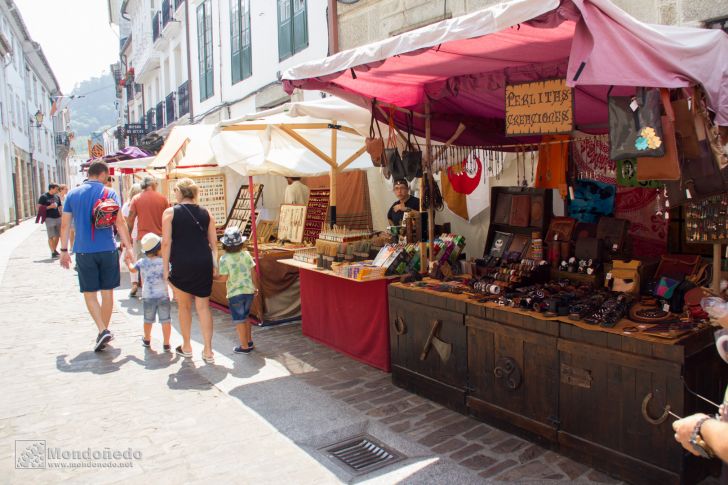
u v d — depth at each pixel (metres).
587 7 2.28
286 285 6.96
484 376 3.87
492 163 6.01
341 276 5.27
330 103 5.03
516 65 3.76
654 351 2.88
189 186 5.46
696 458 2.93
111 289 5.96
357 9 7.77
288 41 10.33
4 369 5.25
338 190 8.04
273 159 6.87
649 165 2.71
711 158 2.91
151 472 3.31
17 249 15.89
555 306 3.46
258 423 3.97
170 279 5.32
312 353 5.64
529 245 4.66
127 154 12.36
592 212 4.96
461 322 3.99
